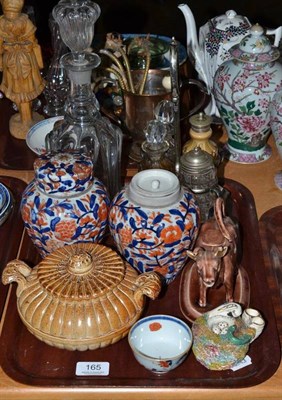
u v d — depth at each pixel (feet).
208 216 3.67
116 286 2.98
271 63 4.13
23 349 3.12
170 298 3.42
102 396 2.91
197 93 5.10
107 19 8.34
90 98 3.62
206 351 2.91
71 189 3.21
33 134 4.59
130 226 3.16
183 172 3.58
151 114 4.21
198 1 8.23
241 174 4.38
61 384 2.93
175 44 3.54
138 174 3.24
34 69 4.60
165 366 2.89
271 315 3.24
